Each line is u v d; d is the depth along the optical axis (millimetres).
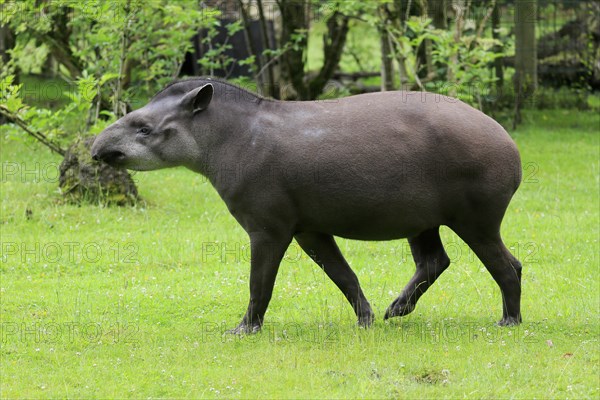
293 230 17094
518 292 17453
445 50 32000
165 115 17141
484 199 16469
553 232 25656
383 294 20562
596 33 44688
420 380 14844
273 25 44750
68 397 14406
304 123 16812
